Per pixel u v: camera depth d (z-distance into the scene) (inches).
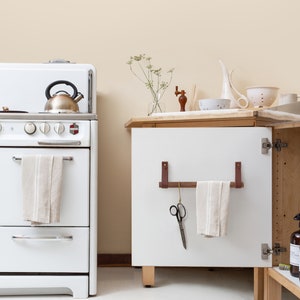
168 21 102.9
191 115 78.5
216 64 102.8
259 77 102.8
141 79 102.3
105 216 101.1
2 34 101.0
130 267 98.7
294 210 74.9
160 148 75.8
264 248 74.3
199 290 80.0
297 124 66.4
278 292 72.9
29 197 72.2
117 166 101.5
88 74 95.0
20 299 74.3
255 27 102.5
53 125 75.0
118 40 102.3
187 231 75.9
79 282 74.9
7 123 74.4
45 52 101.7
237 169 74.4
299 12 102.9
